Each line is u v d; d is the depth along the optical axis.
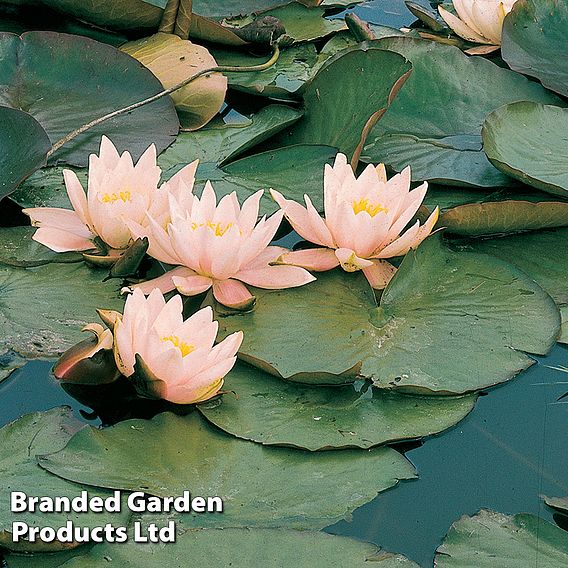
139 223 2.40
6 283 2.38
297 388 2.32
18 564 2.20
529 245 2.48
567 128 2.60
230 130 2.60
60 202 2.47
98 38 2.72
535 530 2.23
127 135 2.55
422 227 2.41
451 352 2.35
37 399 2.30
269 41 2.76
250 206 2.38
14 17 2.71
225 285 2.38
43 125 2.55
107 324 2.30
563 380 2.34
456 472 2.27
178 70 2.65
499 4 2.77
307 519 2.23
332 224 2.40
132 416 2.29
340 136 2.57
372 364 2.33
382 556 2.20
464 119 2.65
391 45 2.68
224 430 2.28
